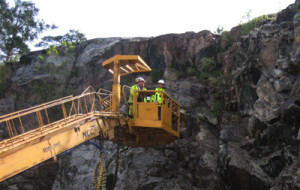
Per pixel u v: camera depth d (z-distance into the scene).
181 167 13.16
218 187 11.48
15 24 29.30
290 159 8.71
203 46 16.48
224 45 15.77
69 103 20.08
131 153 14.73
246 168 9.97
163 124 9.57
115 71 10.30
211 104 14.11
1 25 28.83
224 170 10.67
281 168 9.27
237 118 12.25
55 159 7.10
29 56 23.42
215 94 14.17
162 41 17.89
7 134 19.56
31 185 18.45
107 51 20.41
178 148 13.48
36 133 7.05
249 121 10.98
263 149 10.04
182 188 12.54
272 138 9.79
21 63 23.59
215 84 14.61
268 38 11.62
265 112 10.27
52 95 20.64
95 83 20.03
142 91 9.90
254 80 11.83
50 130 7.22
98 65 20.28
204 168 12.41
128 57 10.29
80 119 8.00
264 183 9.49
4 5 29.12
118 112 9.69
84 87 20.27
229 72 13.91
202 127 13.48
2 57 30.14
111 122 9.20
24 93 21.06
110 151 16.28
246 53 12.89
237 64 13.02
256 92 11.27
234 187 10.52
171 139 11.02
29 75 21.86
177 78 16.75
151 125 9.45
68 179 16.84
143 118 9.62
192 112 14.39
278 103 9.92
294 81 9.95
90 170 16.50
